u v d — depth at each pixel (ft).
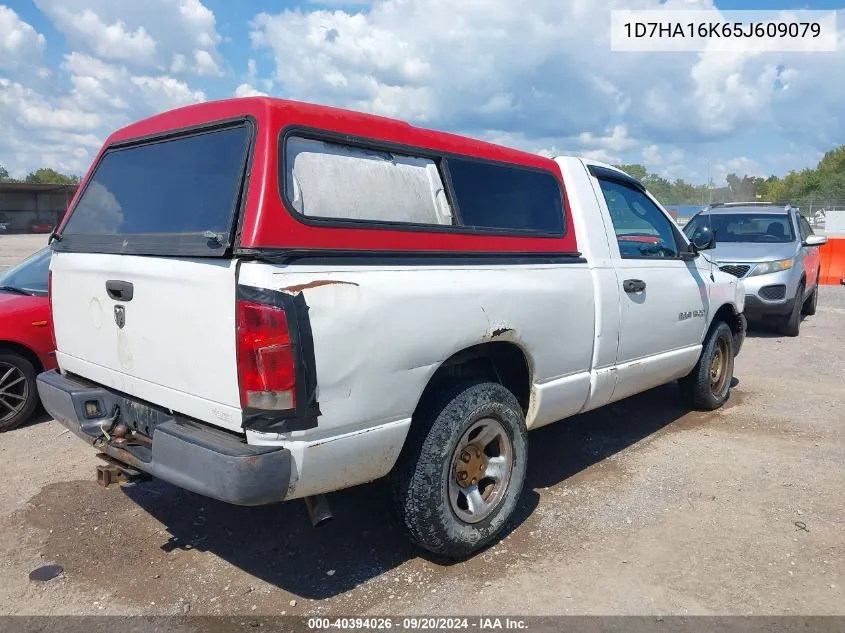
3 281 19.83
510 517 12.60
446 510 10.84
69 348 12.21
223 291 8.68
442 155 11.39
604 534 12.46
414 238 10.43
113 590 10.68
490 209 12.03
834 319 38.40
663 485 14.64
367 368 9.30
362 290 9.23
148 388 10.16
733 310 20.11
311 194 9.34
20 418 18.02
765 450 16.78
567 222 13.70
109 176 12.15
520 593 10.57
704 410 19.99
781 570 11.26
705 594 10.55
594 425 18.72
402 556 11.71
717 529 12.66
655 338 15.92
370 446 9.56
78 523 12.84
